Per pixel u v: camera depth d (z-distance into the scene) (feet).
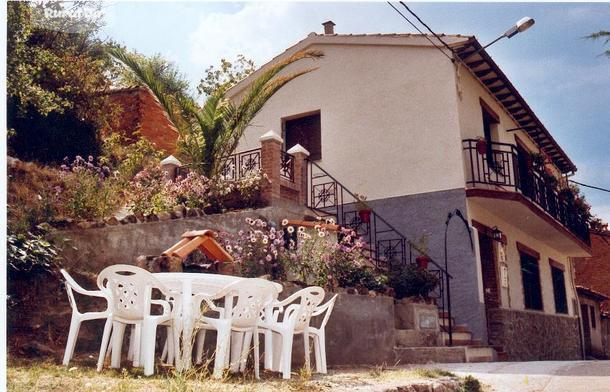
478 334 36.19
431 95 41.39
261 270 24.77
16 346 18.52
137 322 16.22
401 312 30.40
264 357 19.47
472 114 42.73
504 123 49.57
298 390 14.74
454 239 38.29
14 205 24.12
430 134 40.86
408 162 41.32
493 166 42.83
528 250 50.14
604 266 76.64
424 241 39.04
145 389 12.84
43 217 24.09
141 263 22.08
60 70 38.01
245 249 25.48
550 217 47.21
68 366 16.57
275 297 17.63
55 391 12.53
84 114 39.73
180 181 34.09
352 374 19.44
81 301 21.11
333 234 30.48
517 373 21.56
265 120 48.78
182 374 14.19
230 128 36.81
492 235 41.78
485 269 42.47
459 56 41.52
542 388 18.39
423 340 30.30
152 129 49.88
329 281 26.48
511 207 41.57
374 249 39.86
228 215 30.22
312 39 47.44
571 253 61.67
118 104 47.06
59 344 19.72
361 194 42.68
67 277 17.19
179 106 38.78
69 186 29.27
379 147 42.86
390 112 42.96
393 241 40.06
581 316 63.21
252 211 30.91
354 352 25.09
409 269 33.32
